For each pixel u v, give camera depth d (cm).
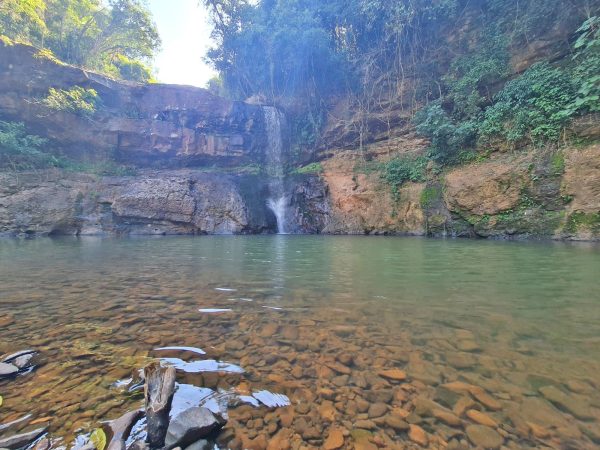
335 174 1589
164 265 521
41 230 1199
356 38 1758
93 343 212
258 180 1680
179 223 1407
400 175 1302
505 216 951
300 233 1498
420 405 145
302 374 173
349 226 1403
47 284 380
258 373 175
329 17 1783
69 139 1518
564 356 184
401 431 131
